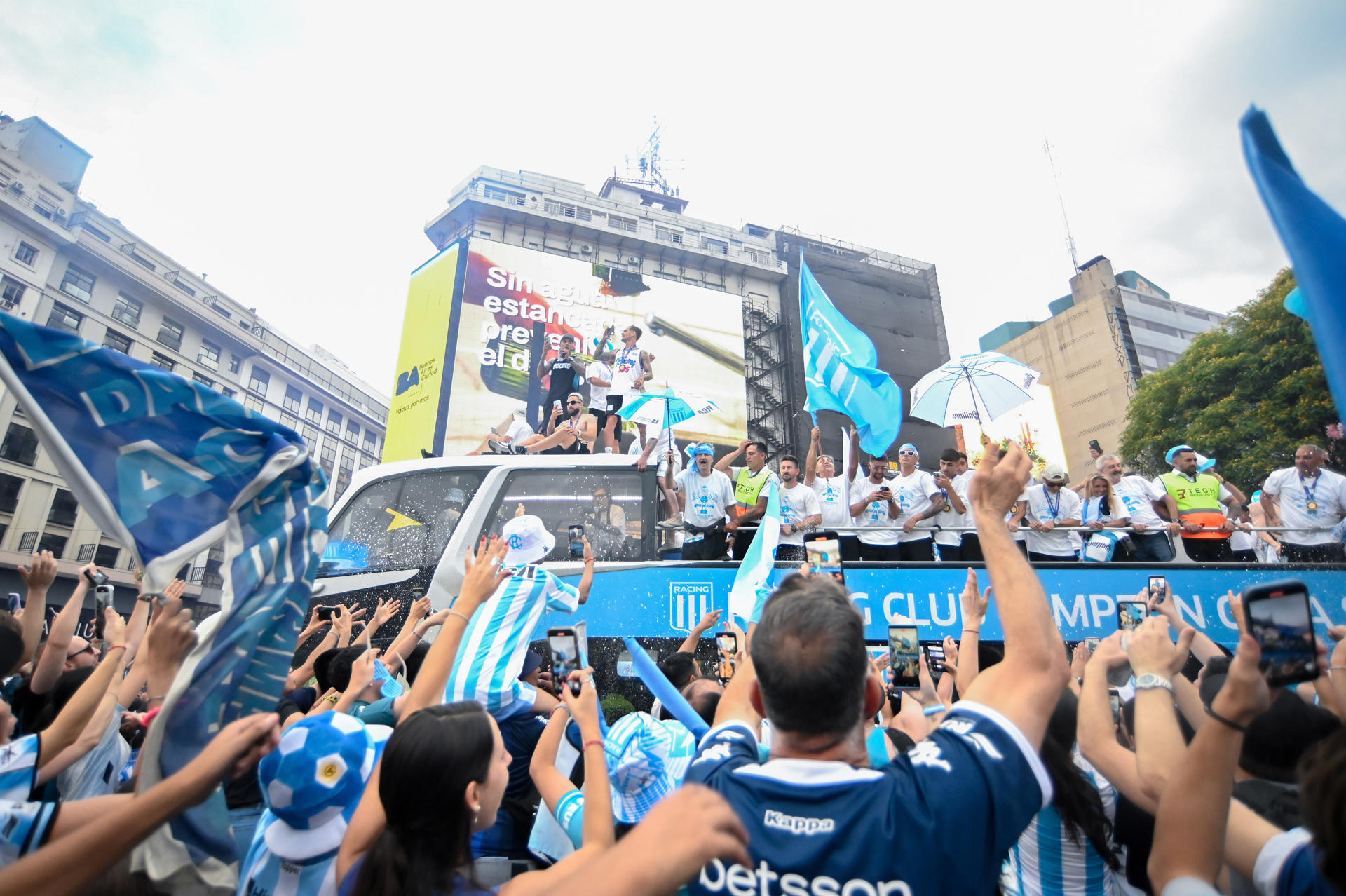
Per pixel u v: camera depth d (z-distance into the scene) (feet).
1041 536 23.04
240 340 141.90
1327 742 4.08
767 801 4.47
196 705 6.23
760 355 123.95
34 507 103.81
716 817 3.20
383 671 10.11
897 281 139.64
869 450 21.94
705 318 104.01
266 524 7.23
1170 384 82.84
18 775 7.23
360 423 180.45
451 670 7.19
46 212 110.93
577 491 22.88
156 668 6.97
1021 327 157.99
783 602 5.08
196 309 132.98
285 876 6.64
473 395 86.69
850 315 131.95
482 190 121.60
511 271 93.97
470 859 5.59
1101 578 18.99
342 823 6.73
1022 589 5.00
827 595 5.10
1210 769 4.61
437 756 5.40
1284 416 70.33
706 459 22.86
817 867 4.10
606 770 6.11
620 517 22.54
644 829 3.19
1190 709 7.94
